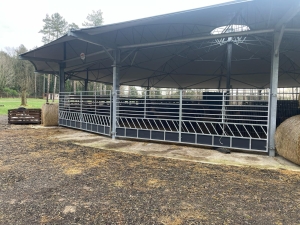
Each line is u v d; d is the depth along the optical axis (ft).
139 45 21.94
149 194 9.80
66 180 11.37
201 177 12.05
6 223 7.39
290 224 7.53
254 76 46.39
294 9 12.83
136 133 21.63
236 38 23.58
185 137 19.21
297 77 45.83
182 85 58.80
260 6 15.75
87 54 27.07
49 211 8.23
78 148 18.75
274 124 16.55
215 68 41.98
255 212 8.32
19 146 19.02
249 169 13.53
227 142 17.61
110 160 15.24
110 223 7.48
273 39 16.85
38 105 70.03
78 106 29.19
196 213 8.20
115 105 22.86
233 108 23.08
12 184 10.77
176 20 19.10
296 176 12.34
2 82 114.21
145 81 54.80
